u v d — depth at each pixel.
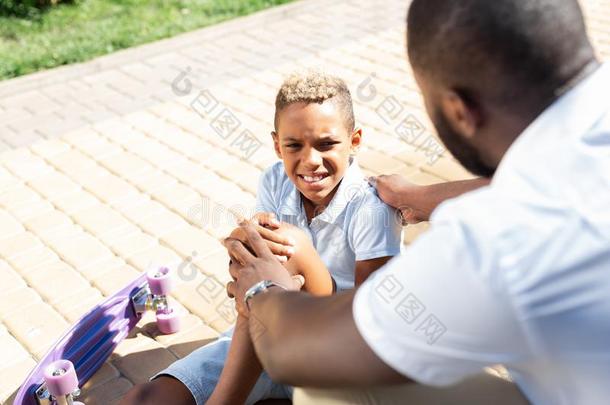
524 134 1.32
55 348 2.50
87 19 6.31
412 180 3.88
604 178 1.24
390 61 5.36
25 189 4.05
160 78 5.29
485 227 1.25
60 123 4.76
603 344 1.23
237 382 2.16
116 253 3.47
